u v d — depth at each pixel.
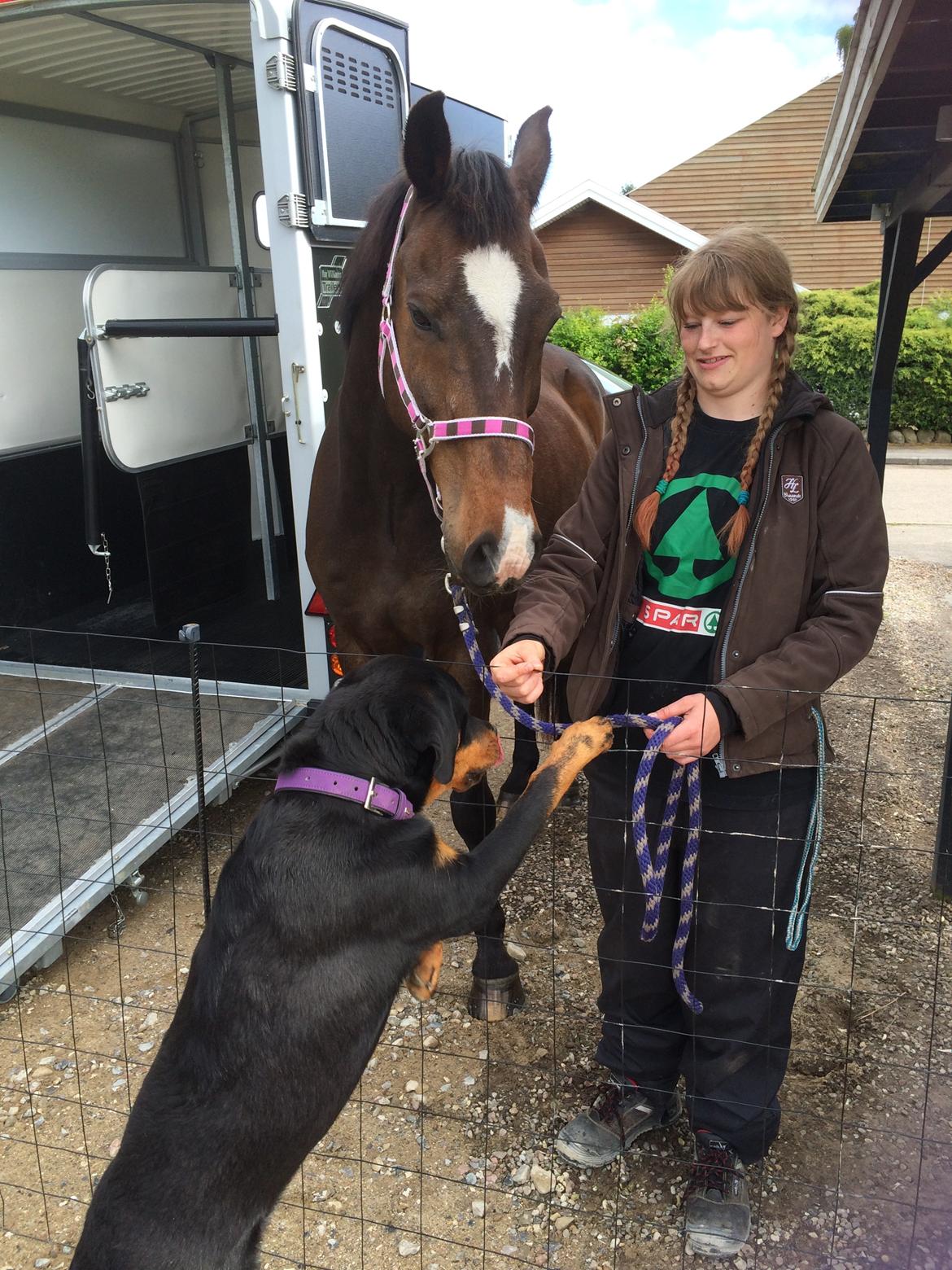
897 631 6.16
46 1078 2.55
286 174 3.27
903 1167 2.21
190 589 5.13
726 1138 2.05
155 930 3.24
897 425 15.43
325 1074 1.67
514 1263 2.02
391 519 2.65
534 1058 2.61
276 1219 2.12
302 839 1.71
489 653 2.86
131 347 4.28
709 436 1.92
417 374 2.13
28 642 4.88
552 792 1.78
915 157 3.94
